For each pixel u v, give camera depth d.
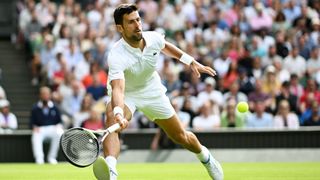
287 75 31.19
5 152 26.62
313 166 22.05
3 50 35.12
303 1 35.59
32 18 33.72
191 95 29.50
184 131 12.04
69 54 31.78
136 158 26.53
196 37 32.50
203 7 35.19
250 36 33.56
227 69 31.09
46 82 31.17
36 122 26.08
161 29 32.66
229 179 16.05
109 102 11.52
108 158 10.98
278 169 20.34
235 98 28.53
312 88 29.12
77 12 34.19
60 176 17.55
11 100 32.25
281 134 26.55
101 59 31.47
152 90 11.83
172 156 26.48
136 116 27.67
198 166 22.91
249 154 26.53
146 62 11.52
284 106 27.14
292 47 32.66
